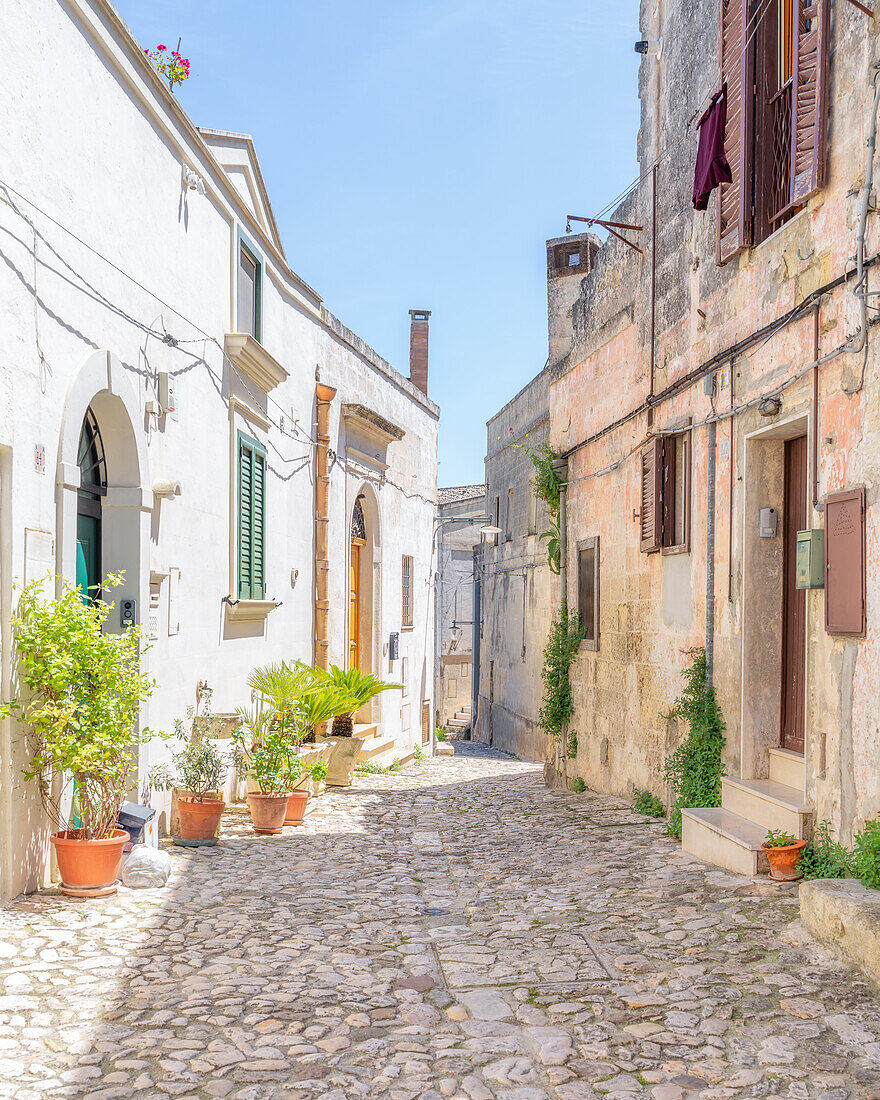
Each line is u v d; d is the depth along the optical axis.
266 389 10.62
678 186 8.84
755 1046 3.63
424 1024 3.91
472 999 4.18
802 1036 3.69
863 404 5.39
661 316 9.29
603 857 7.31
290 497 11.70
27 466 5.29
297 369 11.95
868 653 5.25
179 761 7.53
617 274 11.07
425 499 18.64
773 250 6.76
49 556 5.57
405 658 17.11
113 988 4.21
